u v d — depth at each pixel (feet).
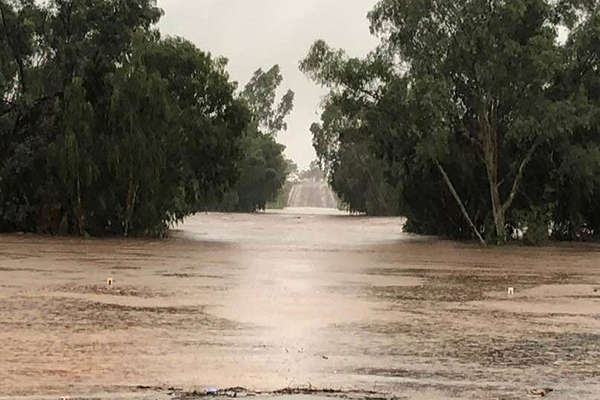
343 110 269.64
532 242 268.82
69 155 257.55
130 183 269.23
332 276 144.66
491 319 91.71
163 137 265.13
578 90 263.70
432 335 79.51
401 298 112.06
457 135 280.72
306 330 81.30
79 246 221.87
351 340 75.77
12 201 281.54
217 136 283.79
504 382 58.34
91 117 260.01
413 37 266.98
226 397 52.65
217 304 100.63
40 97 282.77
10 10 281.13
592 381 58.90
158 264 165.07
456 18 257.75
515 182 272.31
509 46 253.44
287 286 124.57
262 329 81.30
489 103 270.87
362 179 615.16
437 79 261.03
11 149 279.08
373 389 55.62
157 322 84.58
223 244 249.75
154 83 261.44
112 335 75.66
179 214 294.25
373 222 475.72
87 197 271.28
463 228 302.04
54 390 53.42
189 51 282.97
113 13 287.48
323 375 60.03
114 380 56.80
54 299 102.73
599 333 81.76
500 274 156.35
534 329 84.23
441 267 172.65
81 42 282.36
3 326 79.87
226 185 296.51
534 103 256.73
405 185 305.94
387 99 256.93
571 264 185.16
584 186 280.51
